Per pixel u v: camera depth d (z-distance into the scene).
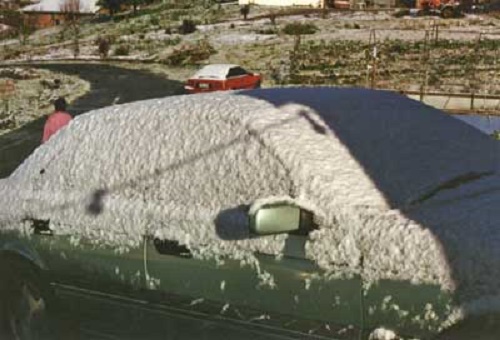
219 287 4.21
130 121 5.05
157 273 4.50
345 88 5.41
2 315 5.59
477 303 3.36
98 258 4.82
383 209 3.89
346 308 3.73
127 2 84.19
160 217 4.49
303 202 3.95
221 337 4.28
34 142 19.75
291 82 34.44
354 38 48.62
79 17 88.88
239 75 32.22
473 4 63.00
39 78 42.44
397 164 4.30
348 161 4.22
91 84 38.69
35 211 5.21
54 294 5.20
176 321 4.49
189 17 73.19
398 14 62.06
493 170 4.55
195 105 4.83
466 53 38.50
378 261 3.62
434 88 27.83
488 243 3.48
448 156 4.54
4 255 5.43
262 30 57.31
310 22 59.78
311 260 3.83
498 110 20.69
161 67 45.97
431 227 3.62
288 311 3.94
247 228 4.06
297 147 4.23
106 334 4.93
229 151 4.41
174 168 4.61
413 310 3.52
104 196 4.87
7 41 76.81
